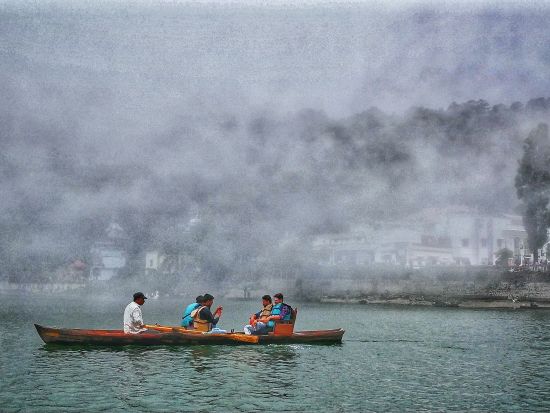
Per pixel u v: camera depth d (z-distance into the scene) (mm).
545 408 8922
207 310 15312
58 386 9984
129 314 14594
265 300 15844
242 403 9000
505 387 10414
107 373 11102
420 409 8797
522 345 16484
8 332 18625
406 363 13008
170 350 13852
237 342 14891
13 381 10352
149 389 9828
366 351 14797
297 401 9195
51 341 14195
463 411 8703
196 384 10273
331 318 26203
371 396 9617
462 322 24203
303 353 14078
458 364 12961
